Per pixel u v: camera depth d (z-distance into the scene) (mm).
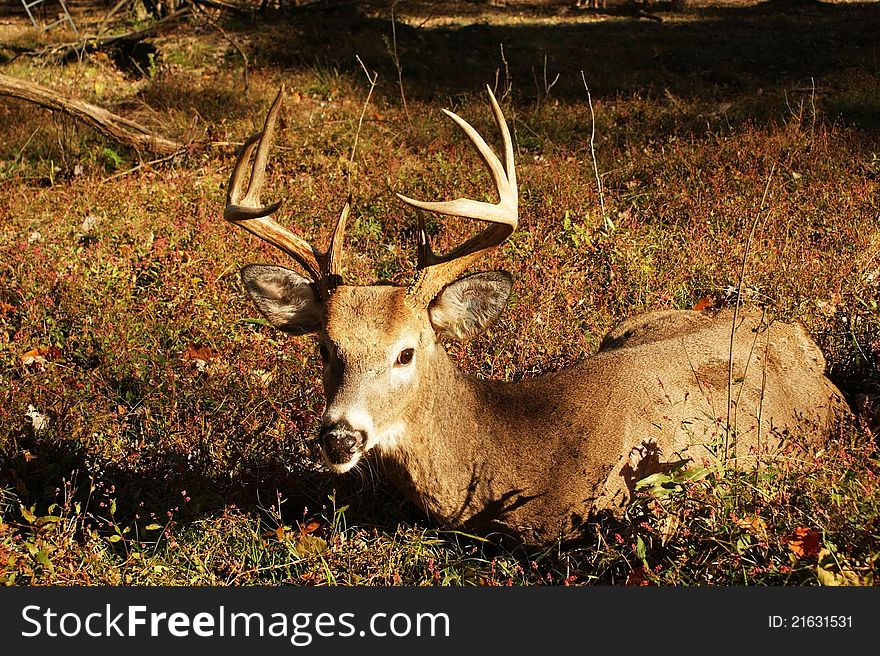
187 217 9367
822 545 4164
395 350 4570
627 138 12875
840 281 7395
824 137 11477
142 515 5309
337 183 10664
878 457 4895
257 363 6742
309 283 4887
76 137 13383
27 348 7113
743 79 18766
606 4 35656
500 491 4781
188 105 15594
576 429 4891
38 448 5898
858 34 23984
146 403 6281
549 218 9289
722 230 8828
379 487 5535
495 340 6793
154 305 7531
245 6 24344
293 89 16766
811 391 5742
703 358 5438
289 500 5570
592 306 7297
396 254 8508
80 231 9602
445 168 10664
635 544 4637
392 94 16828
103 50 21953
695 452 5031
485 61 20828
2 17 31859
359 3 24844
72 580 4672
